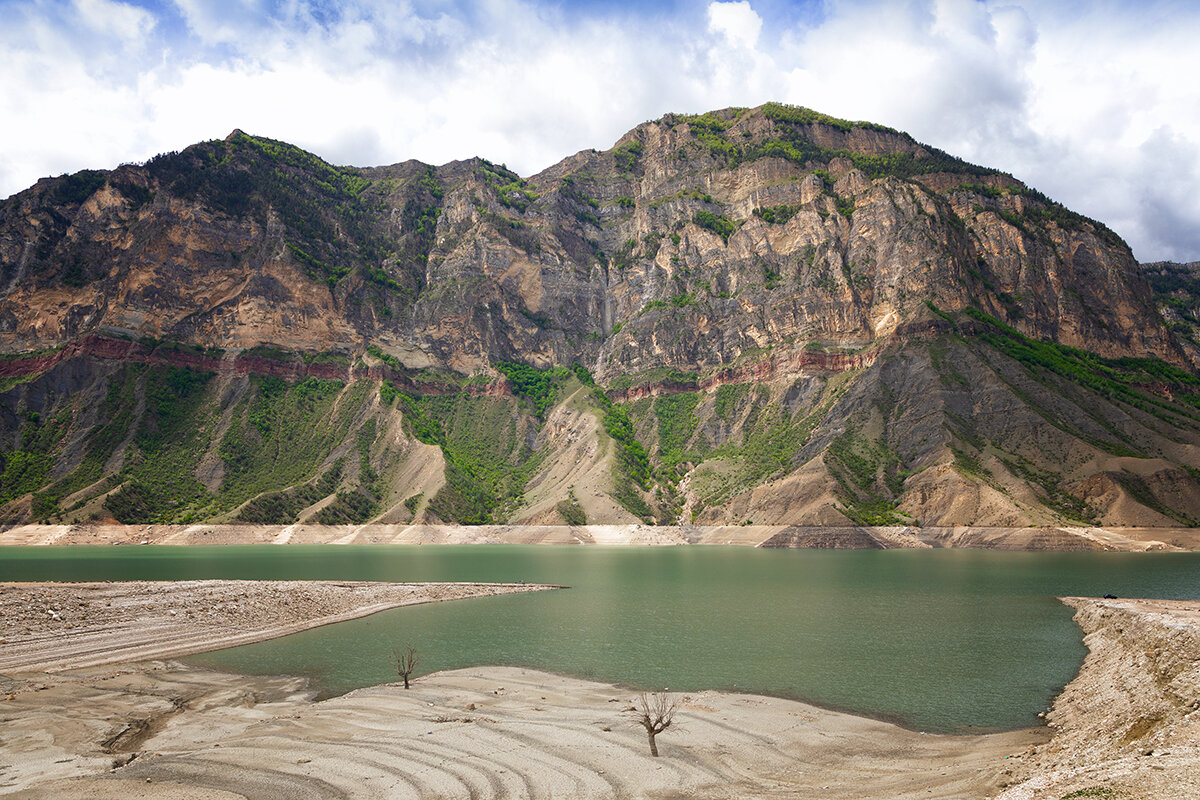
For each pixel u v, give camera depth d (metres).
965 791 33.12
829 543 197.75
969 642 71.12
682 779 36.56
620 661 63.59
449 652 67.38
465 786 35.38
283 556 170.50
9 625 68.19
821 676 58.31
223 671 60.03
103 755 39.84
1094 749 36.56
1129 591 104.88
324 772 37.16
